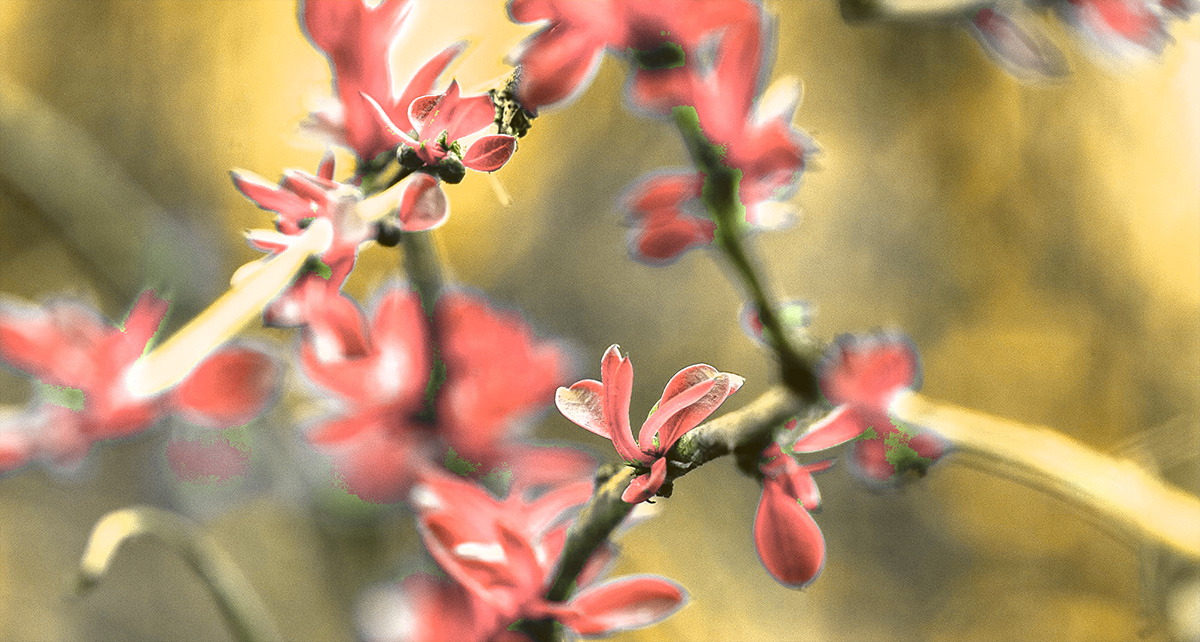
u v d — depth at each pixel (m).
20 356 0.57
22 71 1.59
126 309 1.13
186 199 1.41
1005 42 0.60
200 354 0.54
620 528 0.58
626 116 1.76
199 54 1.45
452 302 0.64
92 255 1.17
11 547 1.65
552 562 0.57
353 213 0.54
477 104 0.54
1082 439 1.74
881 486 0.59
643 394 1.70
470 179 1.44
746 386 1.71
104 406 0.57
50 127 1.22
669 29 0.56
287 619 0.96
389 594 0.59
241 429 0.83
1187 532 0.60
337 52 0.55
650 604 0.56
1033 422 1.75
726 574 1.68
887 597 1.75
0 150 1.18
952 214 1.80
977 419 0.59
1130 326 1.78
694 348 1.74
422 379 0.63
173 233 1.23
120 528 0.64
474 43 0.56
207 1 1.45
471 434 0.63
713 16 0.57
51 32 1.59
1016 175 1.77
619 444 0.54
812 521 0.55
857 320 1.77
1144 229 1.75
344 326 0.54
